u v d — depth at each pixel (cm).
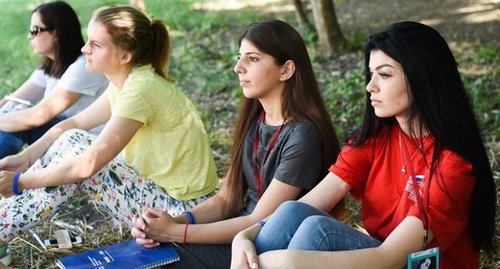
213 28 925
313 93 296
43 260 359
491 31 831
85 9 1069
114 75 341
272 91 295
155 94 327
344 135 541
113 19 327
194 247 289
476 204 248
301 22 848
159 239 290
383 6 1009
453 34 838
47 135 365
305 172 288
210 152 347
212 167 347
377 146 267
